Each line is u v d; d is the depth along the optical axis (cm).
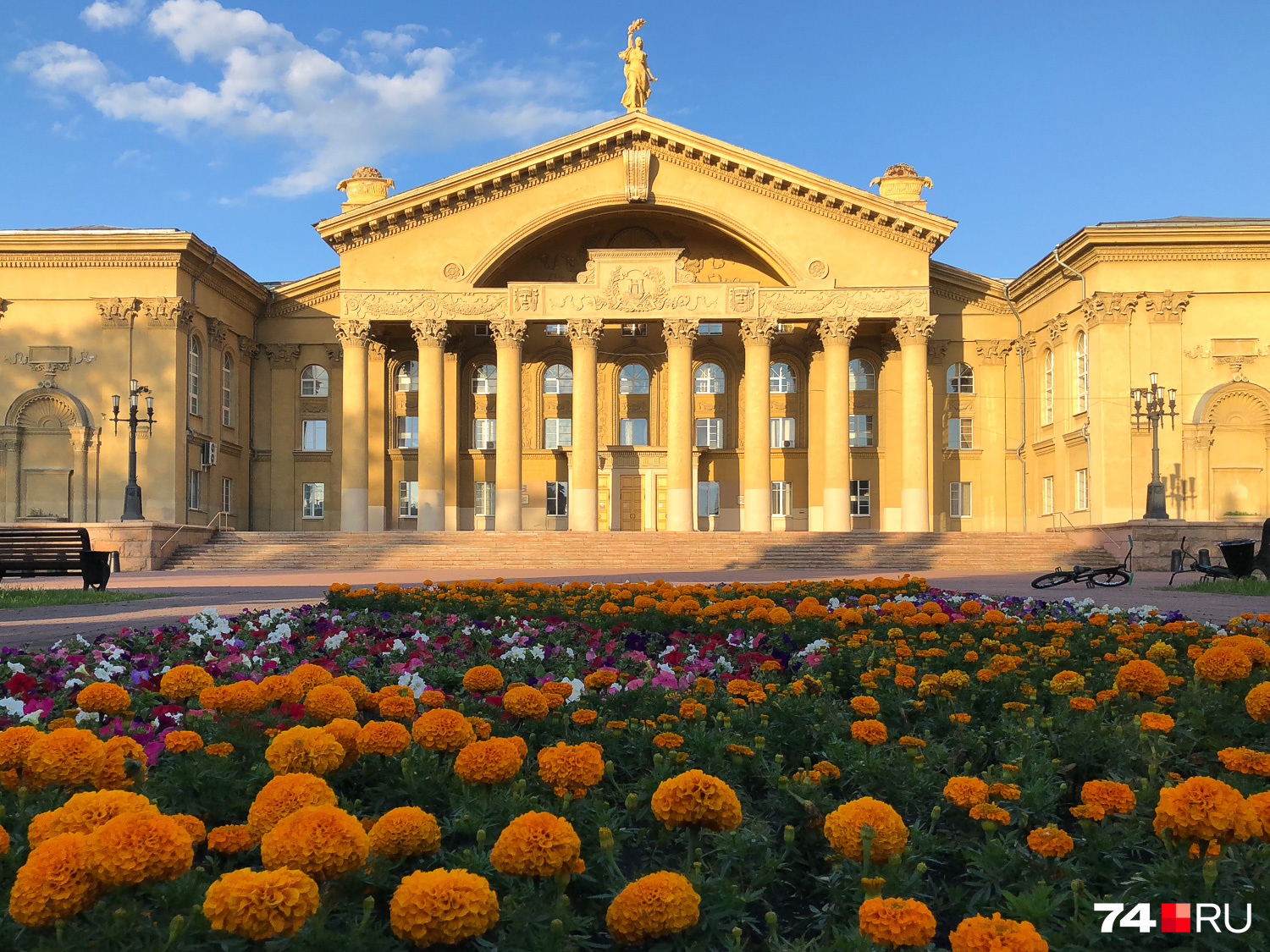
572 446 4531
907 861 357
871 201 4197
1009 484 4756
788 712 584
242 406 4725
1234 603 1659
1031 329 4650
